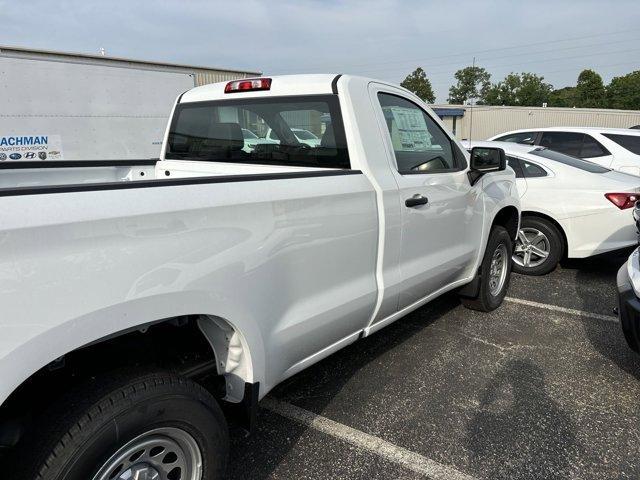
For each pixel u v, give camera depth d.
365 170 2.77
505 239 4.59
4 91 9.42
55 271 1.43
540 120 38.91
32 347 1.40
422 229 3.20
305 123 2.97
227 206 1.90
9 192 1.39
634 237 5.20
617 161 8.34
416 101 3.47
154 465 1.78
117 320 1.58
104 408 1.59
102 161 3.95
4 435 1.66
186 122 3.75
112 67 10.88
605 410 3.03
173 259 1.72
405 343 3.95
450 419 2.93
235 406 2.20
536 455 2.61
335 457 2.59
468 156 3.91
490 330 4.20
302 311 2.36
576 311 4.64
